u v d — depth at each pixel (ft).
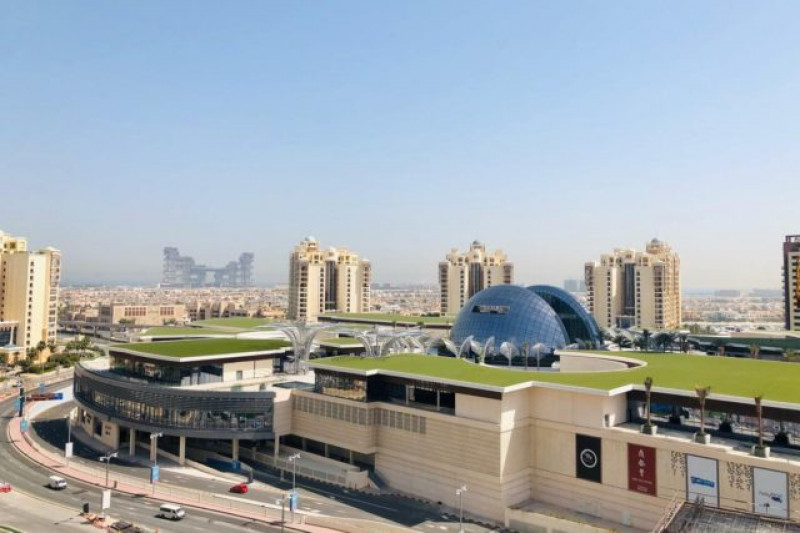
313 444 350.02
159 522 252.62
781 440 234.99
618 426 257.55
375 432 308.81
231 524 250.98
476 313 507.30
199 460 353.72
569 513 254.68
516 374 289.33
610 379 272.51
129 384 370.73
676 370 296.30
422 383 294.66
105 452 373.61
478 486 266.36
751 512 204.85
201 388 370.32
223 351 404.77
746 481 217.97
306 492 293.84
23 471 329.93
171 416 348.18
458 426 273.95
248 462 345.92
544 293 558.15
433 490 282.36
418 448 289.94
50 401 535.60
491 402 264.52
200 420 341.41
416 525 250.78
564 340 494.59
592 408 256.11
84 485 306.96
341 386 321.11
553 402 268.62
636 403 265.95
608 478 249.96
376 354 387.55
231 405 338.13
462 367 313.32
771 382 261.65
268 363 420.77
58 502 278.26
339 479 305.73
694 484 228.63
